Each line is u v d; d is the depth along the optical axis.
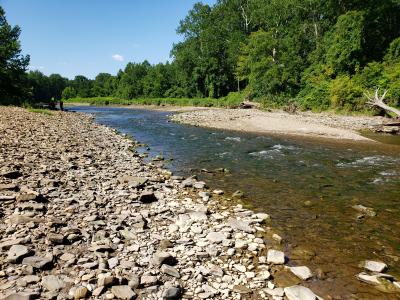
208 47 71.25
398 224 8.09
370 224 8.08
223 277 5.38
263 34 51.19
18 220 6.43
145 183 10.65
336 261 6.23
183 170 13.70
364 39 40.88
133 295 4.57
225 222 7.87
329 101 38.91
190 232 7.05
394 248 6.81
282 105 45.91
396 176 12.82
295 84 48.84
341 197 10.23
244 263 5.96
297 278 5.57
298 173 13.31
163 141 22.00
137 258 5.74
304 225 7.97
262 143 21.19
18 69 45.88
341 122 30.06
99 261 5.42
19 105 42.66
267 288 5.17
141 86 107.81
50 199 8.04
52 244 5.80
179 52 79.81
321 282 5.47
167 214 8.11
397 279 5.63
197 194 10.22
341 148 19.31
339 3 46.22
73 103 111.88
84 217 7.23
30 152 12.82
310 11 52.31
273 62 50.50
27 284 4.62
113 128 28.58
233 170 13.81
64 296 4.41
